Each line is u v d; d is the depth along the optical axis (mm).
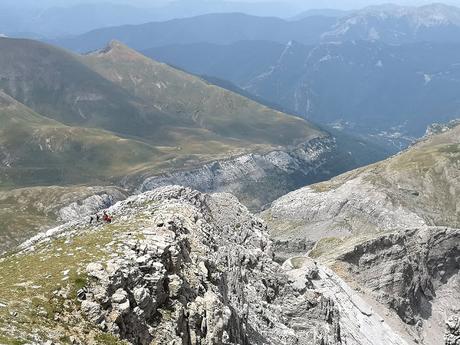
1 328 34469
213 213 94938
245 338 61406
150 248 50781
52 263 46469
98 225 62875
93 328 39188
